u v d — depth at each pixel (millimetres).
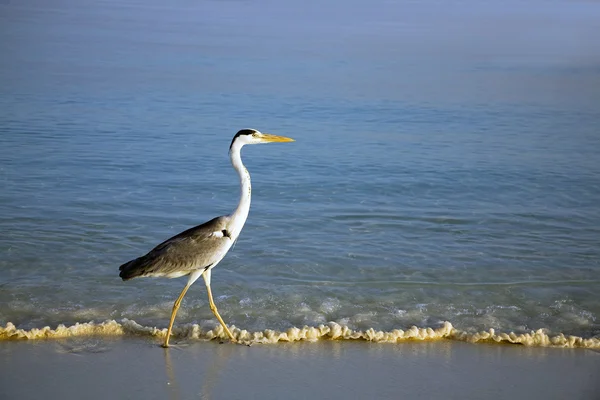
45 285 12398
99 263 13484
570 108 30594
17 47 46750
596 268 13719
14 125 24578
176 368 9773
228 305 11914
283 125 26172
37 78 34594
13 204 16516
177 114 27578
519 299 12375
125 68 39156
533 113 29375
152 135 23953
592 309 12055
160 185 18562
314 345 10633
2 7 81188
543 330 11117
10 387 9086
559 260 14078
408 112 29078
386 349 10547
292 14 86000
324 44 54562
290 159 21406
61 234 14781
